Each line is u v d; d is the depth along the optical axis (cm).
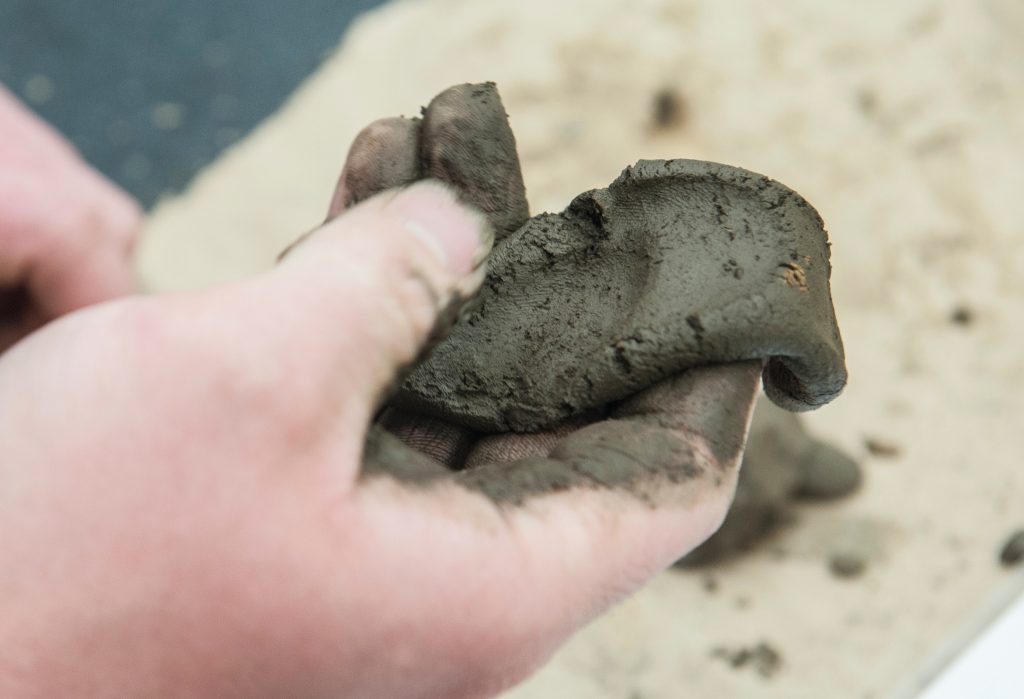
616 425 42
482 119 47
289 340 38
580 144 99
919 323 87
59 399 38
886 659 68
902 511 77
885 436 81
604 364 43
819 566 74
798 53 101
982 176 93
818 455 76
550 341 45
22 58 108
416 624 38
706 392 42
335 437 38
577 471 41
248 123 106
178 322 38
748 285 42
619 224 45
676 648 70
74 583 37
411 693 40
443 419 46
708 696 68
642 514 41
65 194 69
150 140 105
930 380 84
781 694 68
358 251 39
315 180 103
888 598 72
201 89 108
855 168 95
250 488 38
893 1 103
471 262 40
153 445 37
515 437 45
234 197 103
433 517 39
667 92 100
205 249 100
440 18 110
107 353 38
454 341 46
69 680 38
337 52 110
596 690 68
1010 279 88
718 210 44
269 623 38
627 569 41
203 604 38
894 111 97
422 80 106
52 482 38
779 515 76
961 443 80
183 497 37
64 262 67
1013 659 54
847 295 89
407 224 40
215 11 113
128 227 77
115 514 37
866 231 91
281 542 38
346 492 38
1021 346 84
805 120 97
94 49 109
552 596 40
